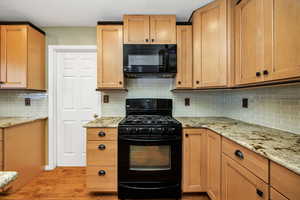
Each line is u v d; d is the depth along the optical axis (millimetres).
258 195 938
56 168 2506
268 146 986
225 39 1668
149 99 2336
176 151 1757
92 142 1784
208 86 1831
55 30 2420
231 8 1642
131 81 2385
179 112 2396
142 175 1753
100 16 2125
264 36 1195
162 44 1954
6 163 1751
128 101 2324
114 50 2037
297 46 933
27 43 2047
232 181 1250
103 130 1784
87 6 1892
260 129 1491
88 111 2543
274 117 1487
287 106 1349
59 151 2568
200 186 1790
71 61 2523
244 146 1049
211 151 1643
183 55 2039
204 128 1772
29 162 2121
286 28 1004
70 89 2537
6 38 2029
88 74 2535
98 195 1853
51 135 2451
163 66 1937
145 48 1936
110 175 1792
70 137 2561
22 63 2031
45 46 2420
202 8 1873
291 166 708
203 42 1875
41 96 2438
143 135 1731
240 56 1536
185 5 1885
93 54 2525
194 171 1788
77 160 2576
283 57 1027
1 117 2348
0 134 1714
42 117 2373
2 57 2029
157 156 1773
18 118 2238
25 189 1958
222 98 2414
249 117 1847
